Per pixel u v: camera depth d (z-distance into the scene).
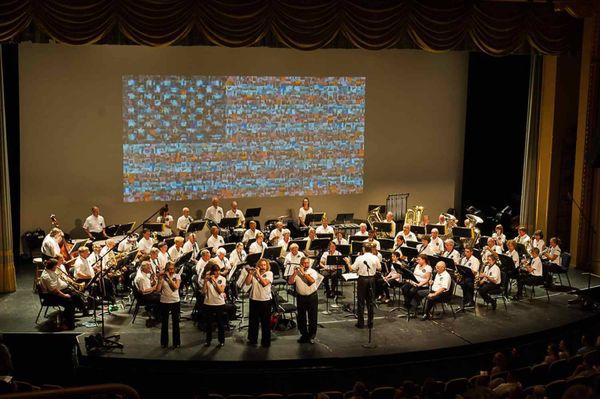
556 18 18.33
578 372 9.85
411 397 9.60
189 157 20.17
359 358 12.52
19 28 14.84
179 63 19.73
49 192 19.16
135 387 12.25
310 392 12.36
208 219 18.61
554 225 20.27
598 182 18.45
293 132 21.08
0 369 10.70
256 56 20.42
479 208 23.22
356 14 16.75
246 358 12.36
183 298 15.88
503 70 22.67
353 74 21.48
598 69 18.23
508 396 8.09
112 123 19.39
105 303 15.34
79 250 14.52
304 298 12.98
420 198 22.77
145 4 15.48
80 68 18.95
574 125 19.98
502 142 23.02
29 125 18.78
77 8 15.11
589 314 15.05
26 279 17.25
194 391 12.19
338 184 21.78
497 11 17.80
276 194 21.17
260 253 13.16
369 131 21.89
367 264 13.56
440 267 14.35
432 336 13.58
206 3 15.86
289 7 16.33
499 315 14.91
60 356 13.48
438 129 22.61
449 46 17.58
